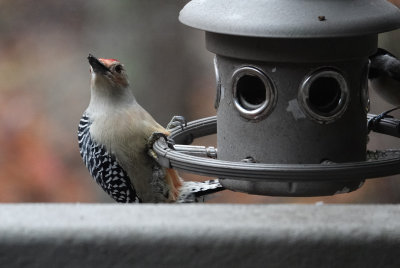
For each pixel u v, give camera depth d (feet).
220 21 26.35
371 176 25.46
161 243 19.61
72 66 76.95
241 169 25.50
